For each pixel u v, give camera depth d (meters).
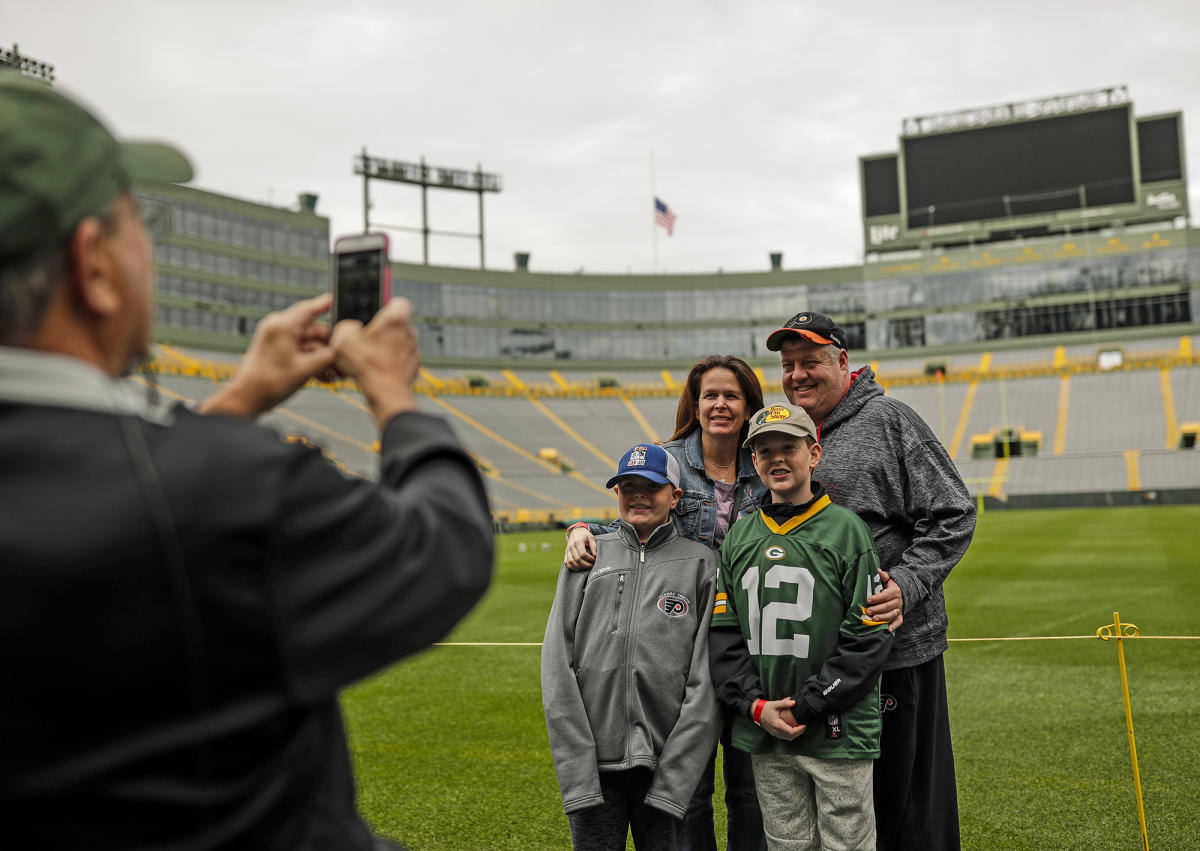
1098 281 54.31
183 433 0.92
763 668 2.93
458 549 1.01
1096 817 4.51
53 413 0.87
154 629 0.83
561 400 56.31
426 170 57.16
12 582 0.79
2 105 0.87
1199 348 51.53
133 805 0.82
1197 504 38.34
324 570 0.91
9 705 0.80
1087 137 51.00
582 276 59.78
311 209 53.78
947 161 53.53
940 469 3.12
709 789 3.37
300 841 0.92
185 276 46.91
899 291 57.62
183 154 1.05
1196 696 6.90
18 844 0.82
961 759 5.57
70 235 0.88
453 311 57.09
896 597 2.83
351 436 44.94
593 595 3.27
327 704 1.03
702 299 60.38
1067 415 49.16
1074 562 17.73
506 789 5.21
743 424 3.62
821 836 2.84
